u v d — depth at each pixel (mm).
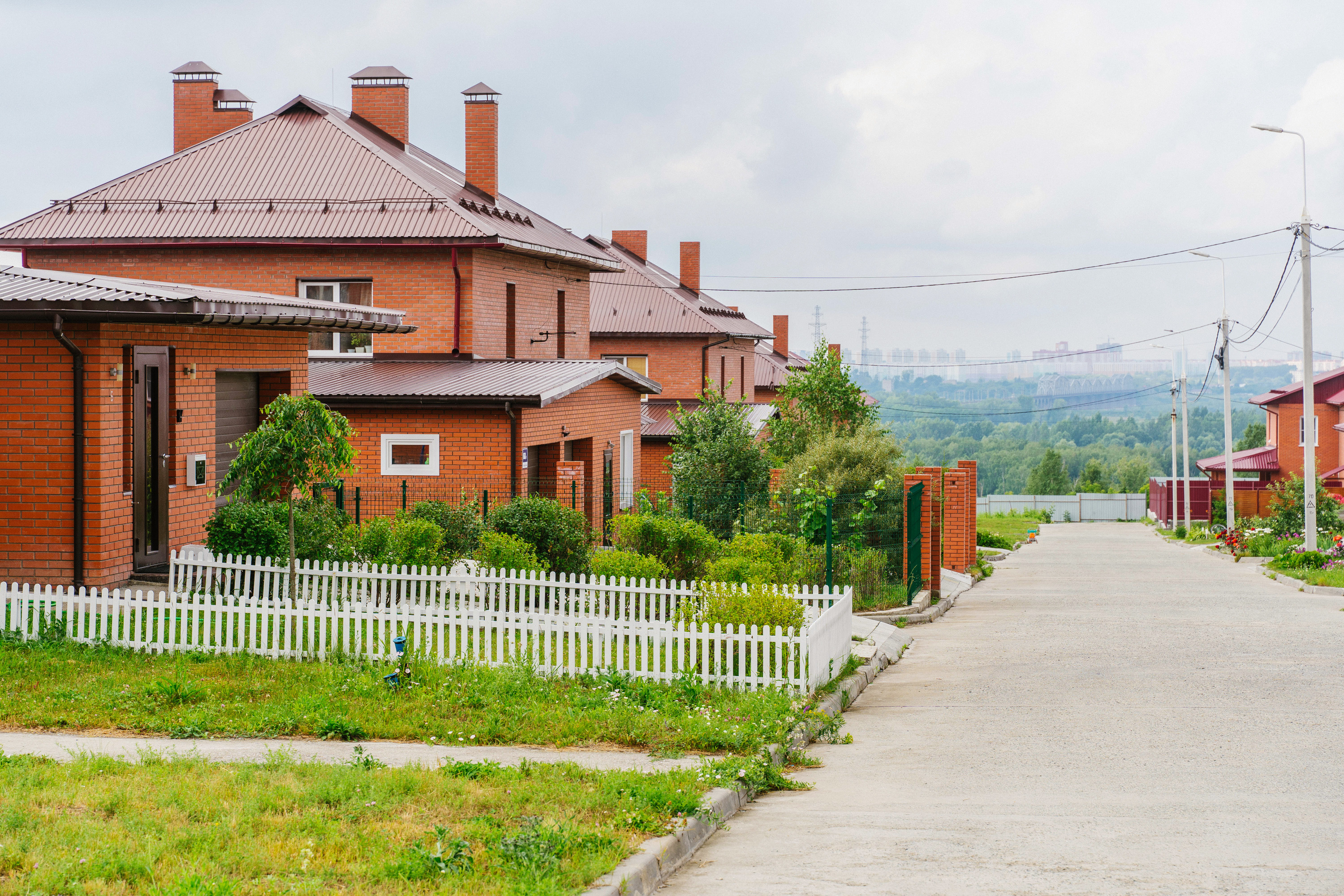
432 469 22234
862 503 20875
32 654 12008
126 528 14648
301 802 7312
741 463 24562
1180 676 13281
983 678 13586
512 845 6238
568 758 9156
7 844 6180
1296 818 7359
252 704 10609
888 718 11461
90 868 5867
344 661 12133
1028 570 34875
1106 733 10305
